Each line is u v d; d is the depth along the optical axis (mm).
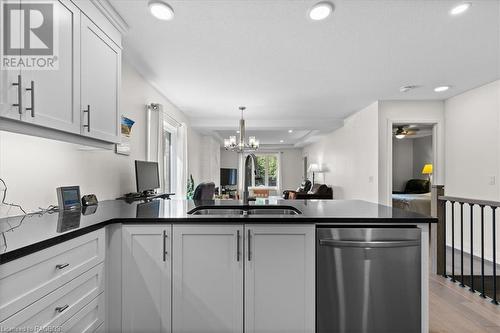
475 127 3600
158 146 3330
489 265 3201
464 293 2430
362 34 2178
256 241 1464
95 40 1634
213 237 1462
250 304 1463
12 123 1107
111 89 1825
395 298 1460
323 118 5617
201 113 5121
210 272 1461
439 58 2646
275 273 1467
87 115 1534
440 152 4207
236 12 1872
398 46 2393
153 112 3322
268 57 2637
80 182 1979
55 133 1345
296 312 1466
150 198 2541
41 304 961
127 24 2014
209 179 7164
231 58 2656
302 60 2705
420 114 4242
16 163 1441
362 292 1462
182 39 2266
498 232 3217
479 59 2670
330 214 1593
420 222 1461
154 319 1455
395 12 1864
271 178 10992
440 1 1742
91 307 1285
